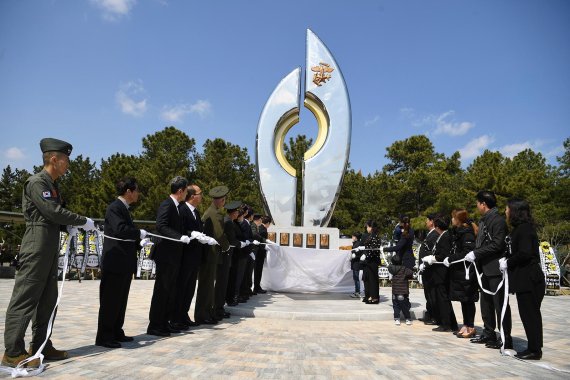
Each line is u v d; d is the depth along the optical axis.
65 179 37.69
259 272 10.38
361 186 35.53
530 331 4.83
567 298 12.65
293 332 6.11
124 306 5.02
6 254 20.62
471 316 6.20
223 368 3.98
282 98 12.25
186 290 6.17
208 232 6.72
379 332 6.45
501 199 24.86
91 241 13.99
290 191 11.98
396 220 31.50
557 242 22.23
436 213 7.08
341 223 31.72
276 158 12.15
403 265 7.59
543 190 26.38
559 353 5.20
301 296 10.09
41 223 3.97
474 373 4.14
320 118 12.41
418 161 34.59
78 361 4.06
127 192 5.06
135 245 5.04
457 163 36.53
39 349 3.85
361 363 4.40
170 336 5.47
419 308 8.57
